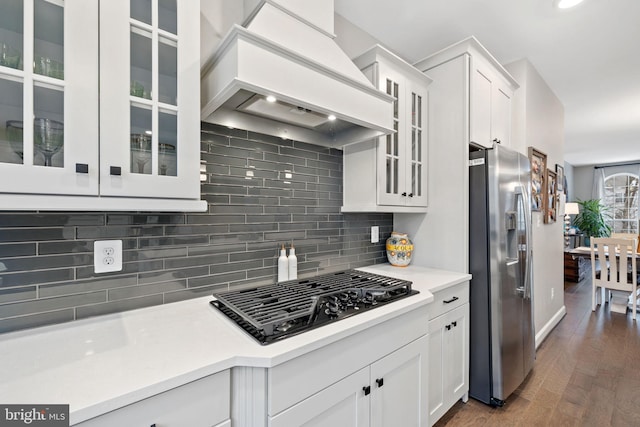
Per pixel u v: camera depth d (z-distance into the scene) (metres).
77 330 1.03
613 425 1.78
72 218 1.10
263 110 1.44
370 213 2.25
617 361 2.54
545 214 3.09
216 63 1.16
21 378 0.74
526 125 2.67
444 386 1.77
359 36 2.21
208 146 1.42
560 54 2.62
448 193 2.12
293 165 1.74
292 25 1.26
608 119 4.40
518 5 1.98
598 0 1.94
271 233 1.65
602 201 8.16
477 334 1.98
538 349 2.78
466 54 2.04
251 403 0.90
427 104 2.22
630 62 2.75
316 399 1.02
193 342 0.95
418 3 1.96
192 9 1.04
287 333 1.01
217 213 1.45
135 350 0.90
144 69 0.97
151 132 0.97
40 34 0.80
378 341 1.24
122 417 0.70
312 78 1.25
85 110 0.83
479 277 1.97
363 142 1.87
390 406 1.31
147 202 0.95
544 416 1.85
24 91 0.76
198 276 1.39
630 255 4.10
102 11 0.86
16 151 0.77
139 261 1.24
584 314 3.75
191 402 0.81
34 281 1.03
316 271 1.87
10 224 0.99
